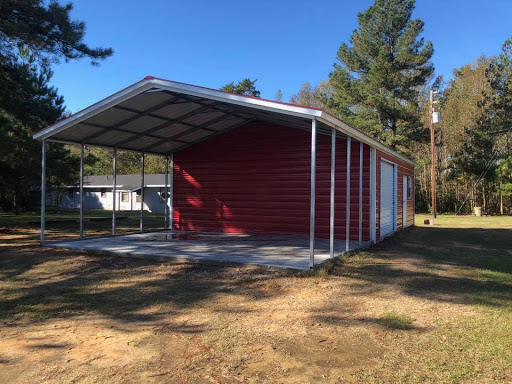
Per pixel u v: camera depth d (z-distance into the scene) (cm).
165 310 432
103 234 1115
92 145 981
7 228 1280
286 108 594
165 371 289
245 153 1098
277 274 581
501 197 2341
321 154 995
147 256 702
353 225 946
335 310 429
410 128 2483
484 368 291
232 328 376
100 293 499
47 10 1003
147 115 837
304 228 1015
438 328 373
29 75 1166
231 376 281
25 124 1188
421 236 1128
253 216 1081
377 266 655
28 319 407
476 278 580
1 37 1002
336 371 288
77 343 344
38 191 2372
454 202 2597
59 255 745
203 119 959
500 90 2273
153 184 2828
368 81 2512
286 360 307
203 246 823
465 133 2481
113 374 285
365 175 938
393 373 284
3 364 304
